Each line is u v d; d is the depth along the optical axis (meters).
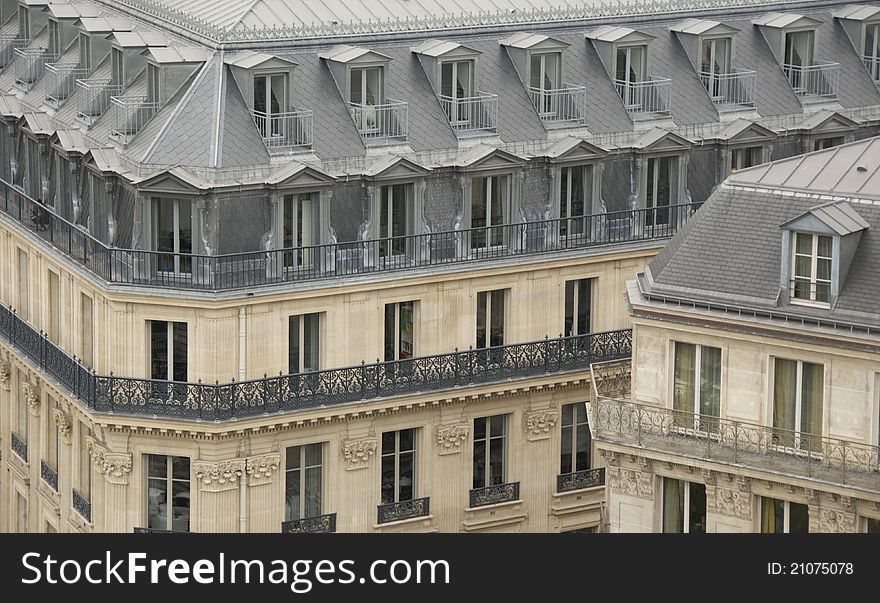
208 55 115.06
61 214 121.69
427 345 117.62
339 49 116.38
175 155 112.38
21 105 128.88
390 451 117.50
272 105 114.56
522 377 119.12
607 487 100.81
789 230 94.81
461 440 118.75
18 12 135.75
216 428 111.38
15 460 130.50
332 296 114.00
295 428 113.94
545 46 120.56
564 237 120.75
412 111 117.56
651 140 121.62
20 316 128.12
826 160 98.81
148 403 112.75
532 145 119.69
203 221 111.31
